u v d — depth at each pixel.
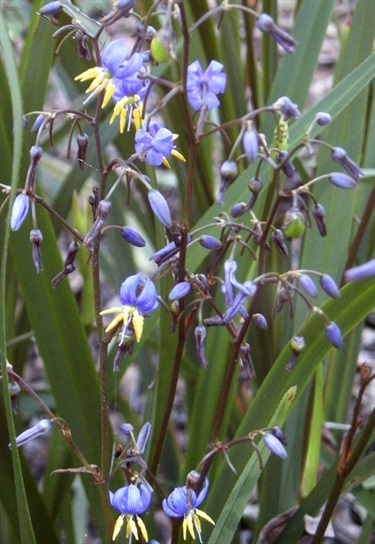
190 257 0.72
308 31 0.76
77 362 0.71
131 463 0.64
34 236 0.60
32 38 0.75
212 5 1.34
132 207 0.89
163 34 0.56
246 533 1.02
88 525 1.07
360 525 0.97
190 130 0.59
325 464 0.82
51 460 0.76
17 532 0.74
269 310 0.80
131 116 0.59
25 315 0.82
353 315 0.68
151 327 0.73
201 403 0.75
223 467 0.71
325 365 0.83
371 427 0.67
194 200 0.84
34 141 0.76
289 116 0.58
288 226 0.59
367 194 0.85
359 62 0.77
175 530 0.66
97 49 0.60
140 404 1.18
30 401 0.83
